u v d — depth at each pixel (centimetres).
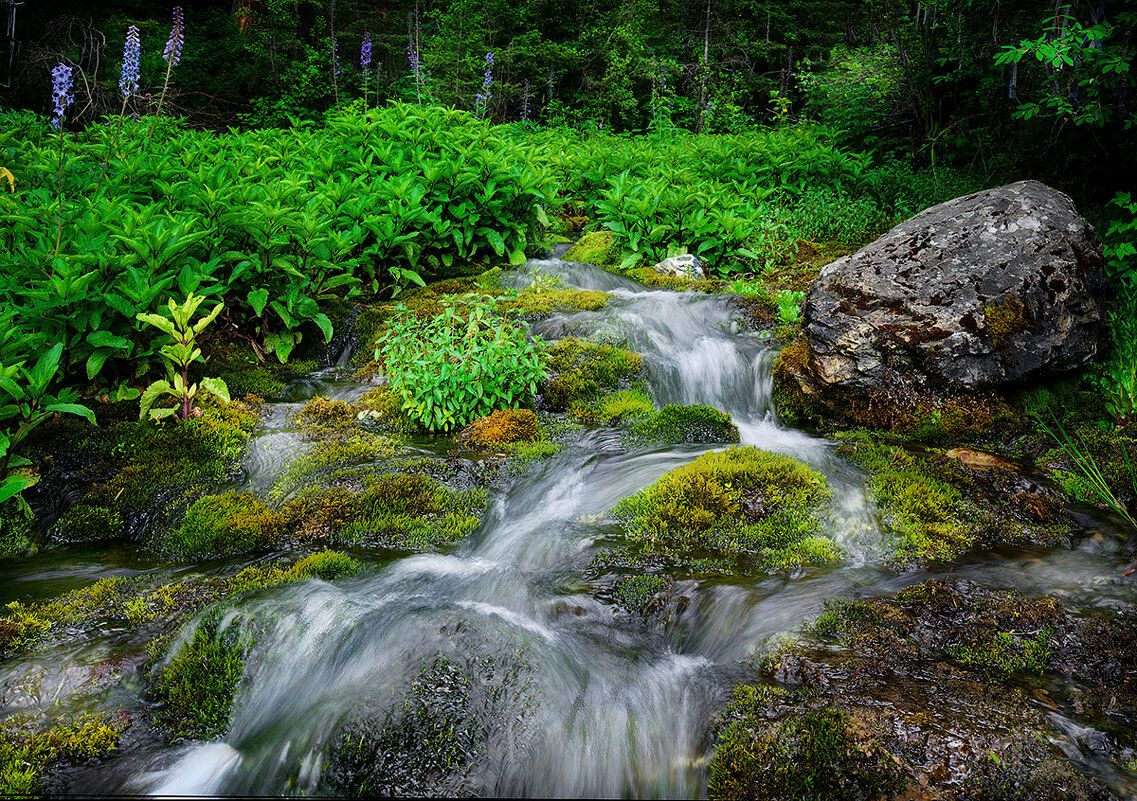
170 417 521
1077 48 618
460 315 672
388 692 287
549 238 960
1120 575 356
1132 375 533
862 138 1230
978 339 524
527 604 353
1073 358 538
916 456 484
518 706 288
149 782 271
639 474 467
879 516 412
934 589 334
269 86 1620
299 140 1033
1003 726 253
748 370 627
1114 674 289
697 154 1219
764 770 251
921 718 254
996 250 546
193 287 545
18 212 586
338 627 329
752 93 2181
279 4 1583
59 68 557
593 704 294
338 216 745
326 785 266
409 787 264
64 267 488
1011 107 935
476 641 311
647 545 396
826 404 567
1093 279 555
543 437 534
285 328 665
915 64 1115
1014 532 400
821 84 1409
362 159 897
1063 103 676
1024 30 917
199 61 1653
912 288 546
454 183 810
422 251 821
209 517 423
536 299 730
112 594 366
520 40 1798
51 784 264
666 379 621
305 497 445
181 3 1841
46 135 1022
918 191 985
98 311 507
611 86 1834
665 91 1912
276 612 337
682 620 343
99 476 467
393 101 1035
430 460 485
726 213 877
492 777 270
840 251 904
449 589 372
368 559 401
